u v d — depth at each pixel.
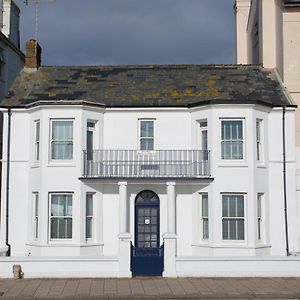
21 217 23.58
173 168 22.81
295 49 25.95
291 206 23.02
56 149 22.97
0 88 30.97
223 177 22.36
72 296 16.09
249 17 31.81
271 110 23.45
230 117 22.56
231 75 25.94
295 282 18.64
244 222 22.20
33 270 19.45
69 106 22.81
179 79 25.69
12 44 32.25
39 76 26.19
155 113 23.81
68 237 22.66
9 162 23.72
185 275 19.52
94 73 26.44
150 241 23.16
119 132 23.77
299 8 26.23
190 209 23.23
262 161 23.02
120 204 22.38
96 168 22.83
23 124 23.94
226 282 18.56
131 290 17.03
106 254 22.97
